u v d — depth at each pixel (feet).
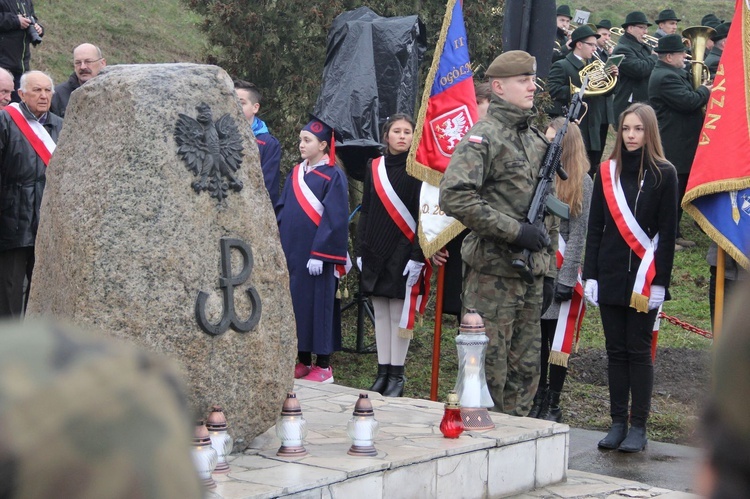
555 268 18.78
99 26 56.85
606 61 38.40
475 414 15.79
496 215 16.47
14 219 21.01
